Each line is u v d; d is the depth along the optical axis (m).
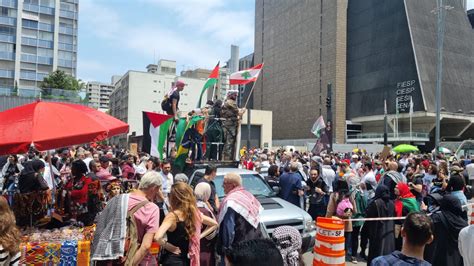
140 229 4.20
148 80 93.12
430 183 10.27
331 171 10.48
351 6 73.31
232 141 10.58
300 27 80.81
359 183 8.02
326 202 9.09
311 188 9.28
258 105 95.25
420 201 8.80
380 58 66.25
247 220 4.75
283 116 85.00
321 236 4.68
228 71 68.06
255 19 98.56
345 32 71.50
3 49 68.31
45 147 5.01
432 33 63.09
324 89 72.81
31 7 70.62
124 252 4.15
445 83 61.28
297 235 3.86
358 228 7.85
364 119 68.06
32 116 5.27
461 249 3.83
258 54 96.56
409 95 60.09
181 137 9.82
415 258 2.93
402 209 6.97
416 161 13.44
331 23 72.12
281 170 12.59
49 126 5.18
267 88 91.88
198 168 9.02
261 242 1.79
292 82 82.56
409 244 2.99
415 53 60.19
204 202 5.25
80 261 4.83
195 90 97.44
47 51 72.06
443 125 65.06
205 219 4.89
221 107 10.55
